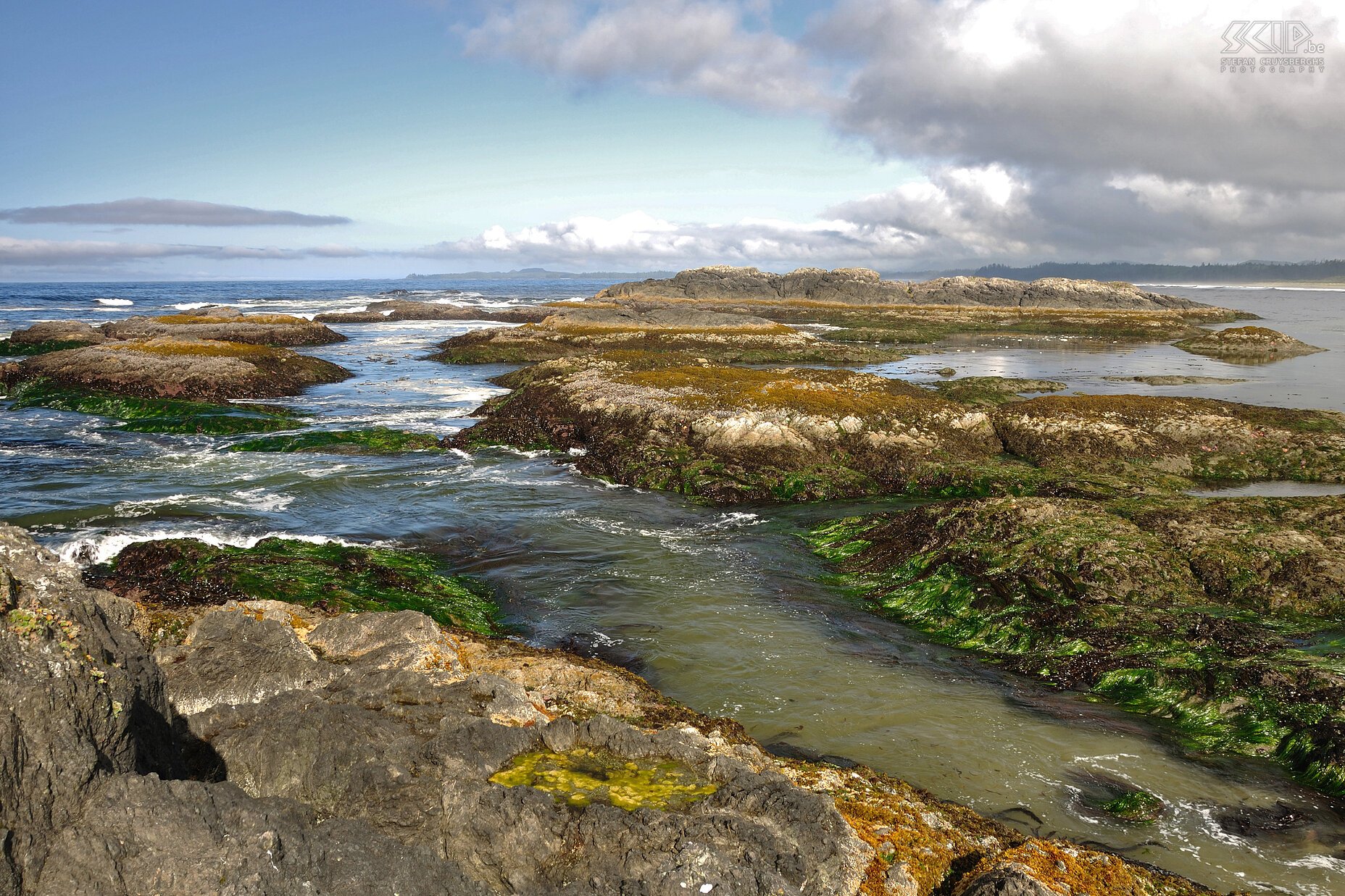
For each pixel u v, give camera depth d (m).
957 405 27.23
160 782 5.52
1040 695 11.73
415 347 61.97
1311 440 24.38
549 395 30.88
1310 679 10.55
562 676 10.68
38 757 5.16
